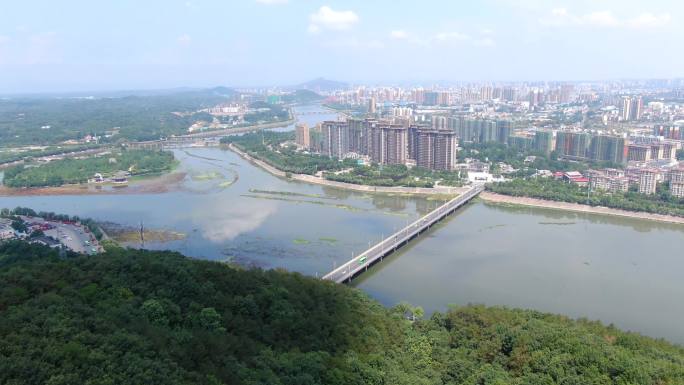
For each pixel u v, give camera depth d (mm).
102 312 138750
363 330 166875
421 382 138750
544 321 177250
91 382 103312
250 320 156125
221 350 130375
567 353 148250
